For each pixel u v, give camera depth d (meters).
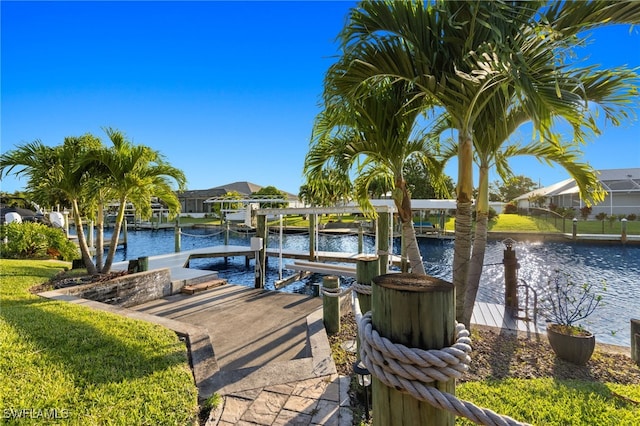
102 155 5.74
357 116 3.11
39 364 2.42
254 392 2.36
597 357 3.03
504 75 2.04
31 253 8.52
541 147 3.45
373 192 11.45
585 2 2.04
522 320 4.03
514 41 1.97
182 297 5.67
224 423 2.00
